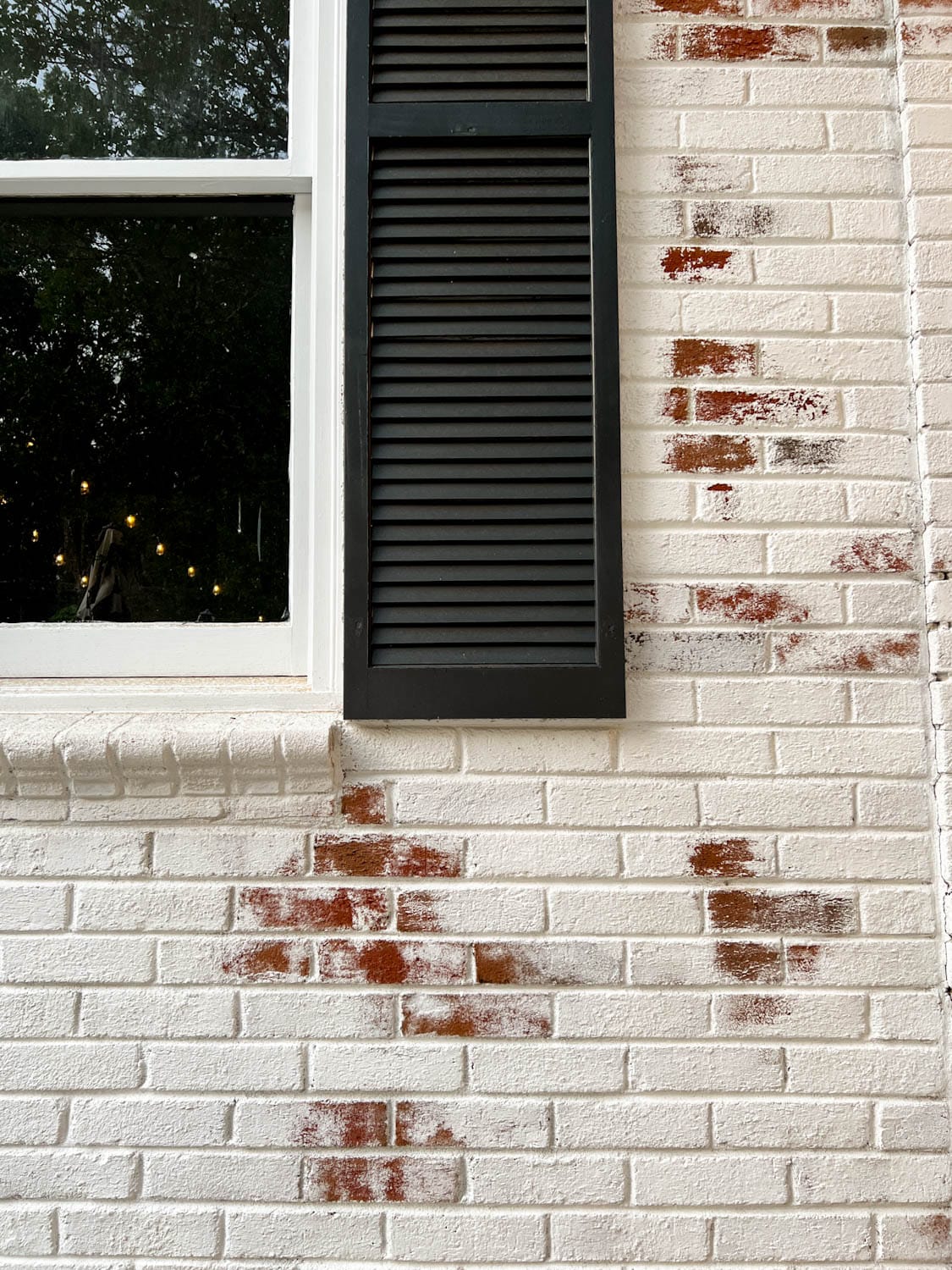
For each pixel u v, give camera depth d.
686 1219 1.23
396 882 1.27
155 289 1.48
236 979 1.26
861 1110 1.24
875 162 1.35
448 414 1.29
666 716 1.28
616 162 1.33
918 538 1.30
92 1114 1.24
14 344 1.47
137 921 1.26
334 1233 1.23
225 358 1.47
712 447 1.32
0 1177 1.24
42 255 1.48
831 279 1.33
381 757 1.28
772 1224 1.23
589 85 1.32
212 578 1.45
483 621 1.27
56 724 1.28
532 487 1.29
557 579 1.28
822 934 1.26
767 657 1.29
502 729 1.29
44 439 1.46
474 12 1.35
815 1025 1.25
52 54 1.50
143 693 1.35
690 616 1.29
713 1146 1.24
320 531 1.38
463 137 1.32
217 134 1.49
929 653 1.28
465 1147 1.24
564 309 1.31
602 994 1.25
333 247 1.40
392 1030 1.25
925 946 1.26
